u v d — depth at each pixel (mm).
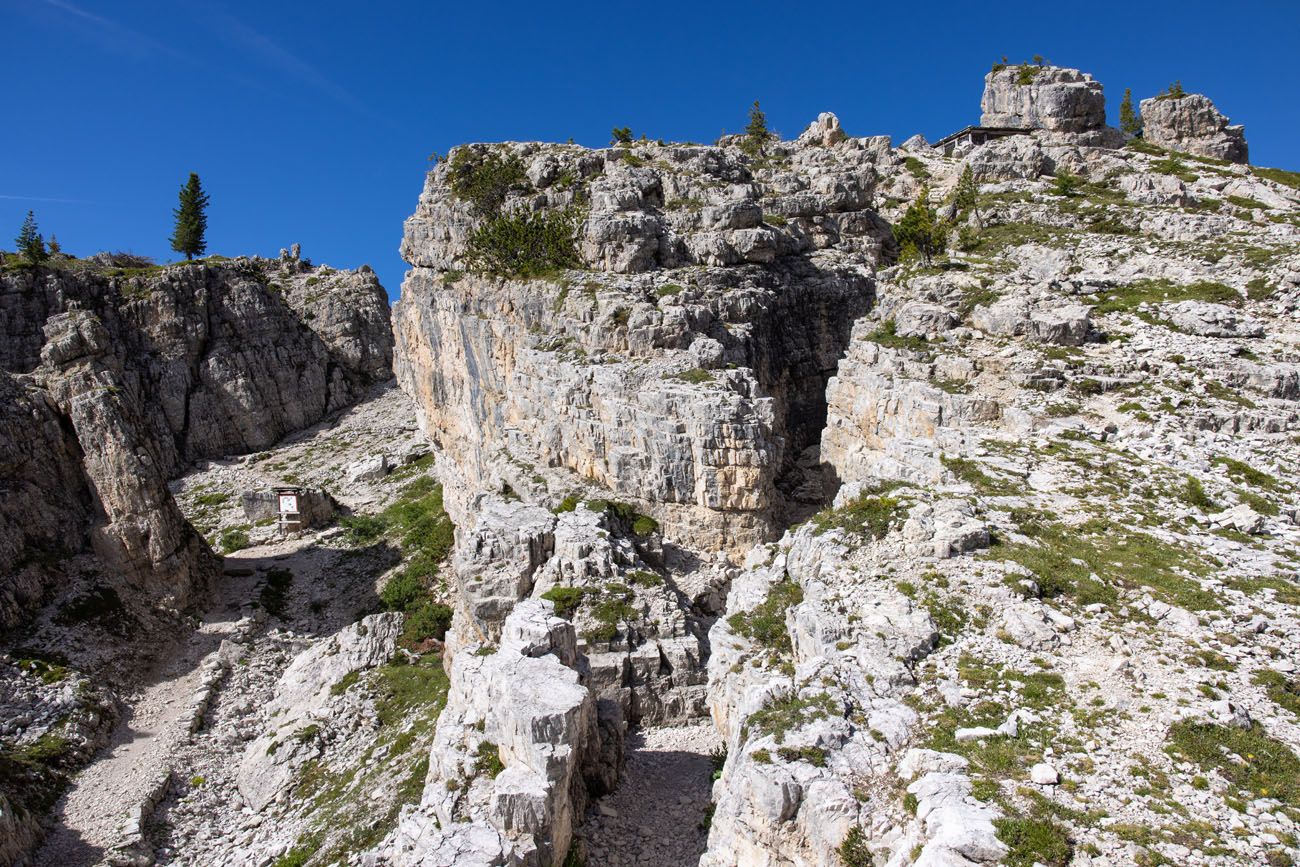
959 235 65625
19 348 96688
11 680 50000
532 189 68312
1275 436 35094
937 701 20703
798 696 21391
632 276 57406
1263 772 17594
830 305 64312
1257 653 21672
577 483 49156
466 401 69062
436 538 71250
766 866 18312
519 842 21094
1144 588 24453
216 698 54156
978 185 76250
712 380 47281
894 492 30266
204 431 106812
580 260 60594
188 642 61500
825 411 64000
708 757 30859
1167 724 18953
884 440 43469
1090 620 23203
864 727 19922
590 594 37156
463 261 68312
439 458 81750
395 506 86000
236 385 109188
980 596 24281
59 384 65062
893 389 42750
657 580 39031
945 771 17828
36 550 58938
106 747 48281
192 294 110125
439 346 73562
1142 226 63500
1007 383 40625
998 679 21062
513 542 39938
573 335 54625
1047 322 43156
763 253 62156
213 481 99438
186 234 127188
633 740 32812
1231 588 24656
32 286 99250
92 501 63438
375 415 115250
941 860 15156
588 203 64750
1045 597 24297
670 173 66875
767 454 44812
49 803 42156
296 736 45125
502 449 56594
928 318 45844
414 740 39969
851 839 17125
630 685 34438
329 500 86375
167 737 49281
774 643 27109
